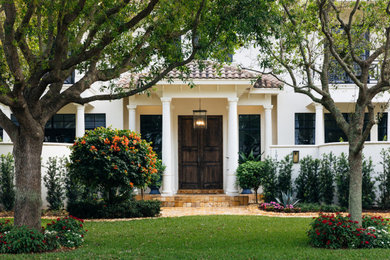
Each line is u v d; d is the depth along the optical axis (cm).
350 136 861
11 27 704
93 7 802
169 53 895
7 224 834
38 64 783
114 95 827
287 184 1457
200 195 1625
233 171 1585
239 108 1811
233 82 1552
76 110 1766
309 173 1447
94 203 1255
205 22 844
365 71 871
